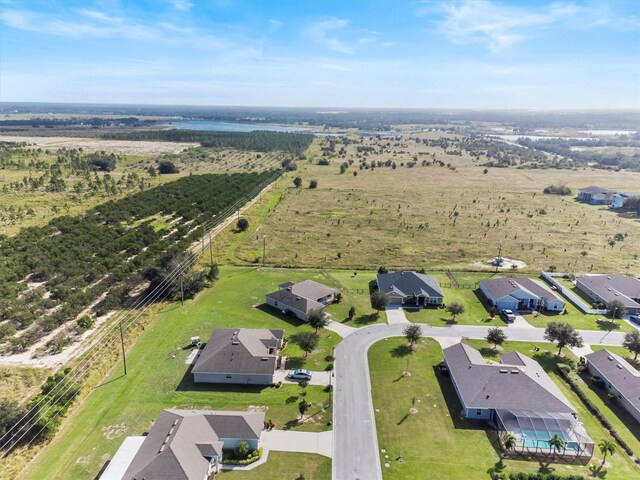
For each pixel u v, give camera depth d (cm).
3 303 7862
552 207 17562
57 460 4750
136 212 14638
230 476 4584
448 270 10812
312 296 8606
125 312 8269
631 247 12681
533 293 8775
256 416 5200
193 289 9112
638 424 5528
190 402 5762
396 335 7600
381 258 11619
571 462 4859
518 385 5753
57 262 9869
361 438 5162
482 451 5000
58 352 6850
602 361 6531
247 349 6450
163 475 4206
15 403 5322
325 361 6762
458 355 6538
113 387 6041
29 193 17025
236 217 15362
